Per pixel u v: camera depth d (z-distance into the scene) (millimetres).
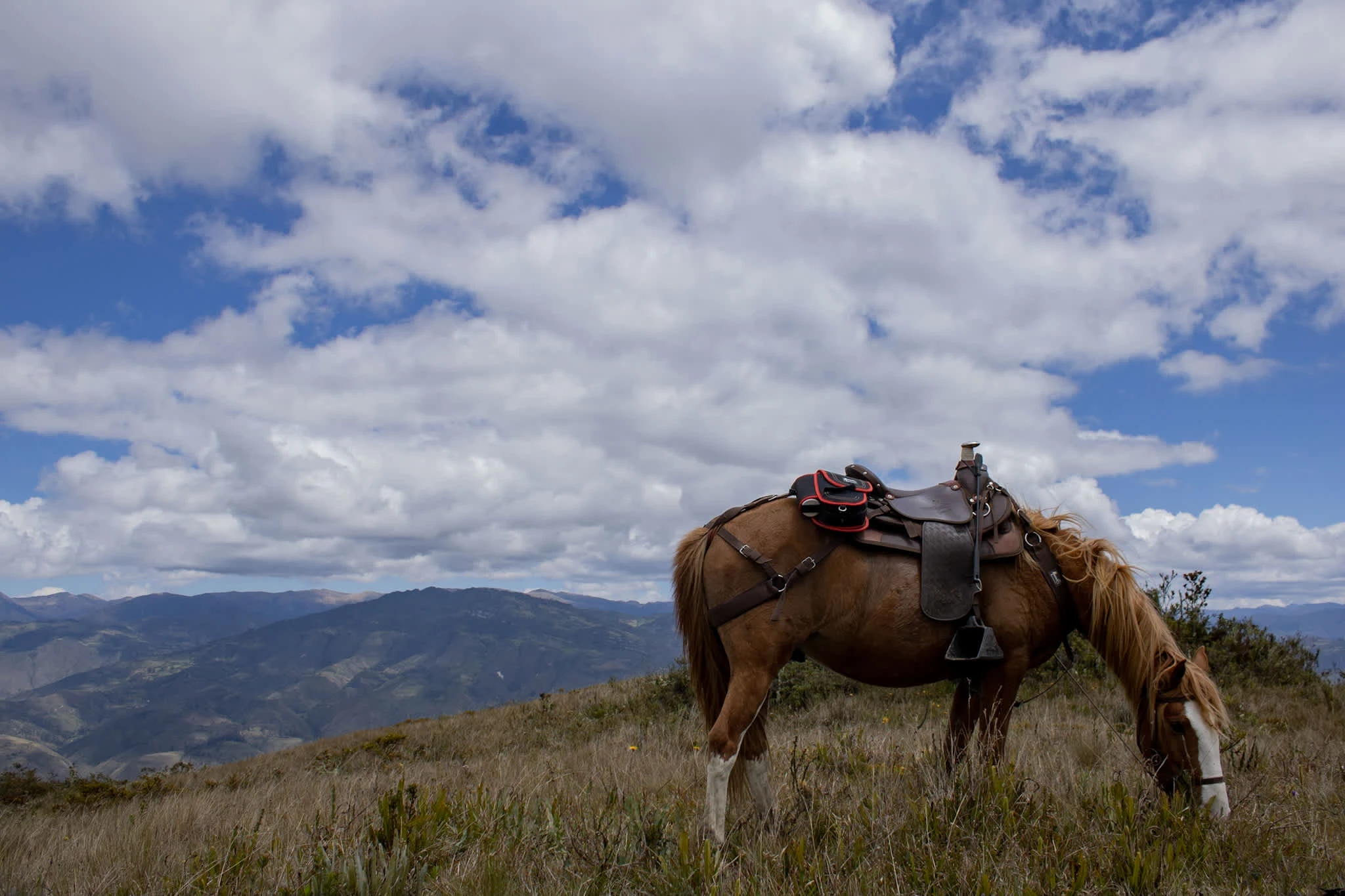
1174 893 3201
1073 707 9477
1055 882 3225
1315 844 3676
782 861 3535
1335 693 9688
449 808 4266
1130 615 4691
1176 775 4301
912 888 3221
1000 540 4844
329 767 13047
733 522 4863
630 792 4852
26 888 4172
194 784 13117
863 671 4902
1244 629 11391
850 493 4695
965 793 3980
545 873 3564
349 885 3400
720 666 4879
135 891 3799
